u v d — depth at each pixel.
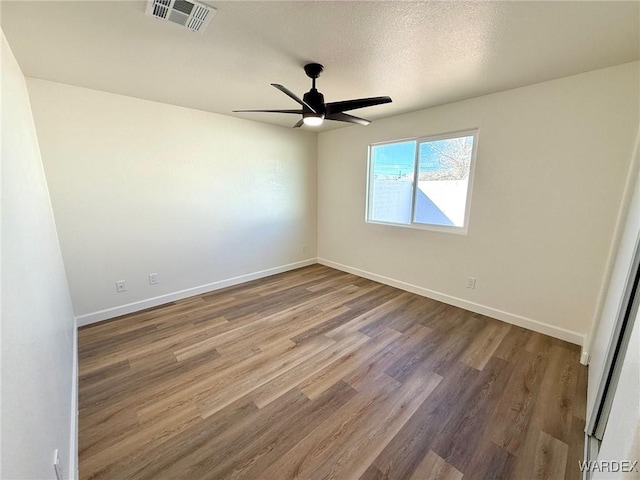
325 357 2.22
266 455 1.41
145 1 1.32
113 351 2.29
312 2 1.33
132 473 1.31
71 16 1.43
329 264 4.74
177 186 3.16
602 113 2.07
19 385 0.80
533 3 1.32
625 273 1.45
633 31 1.54
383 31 1.57
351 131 3.99
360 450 1.43
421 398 1.79
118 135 2.71
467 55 1.85
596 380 1.61
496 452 1.42
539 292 2.54
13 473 0.67
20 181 1.26
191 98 2.78
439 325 2.72
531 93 2.36
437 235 3.23
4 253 0.83
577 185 2.23
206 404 1.74
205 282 3.56
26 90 2.14
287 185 4.24
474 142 2.81
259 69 2.08
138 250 2.98
